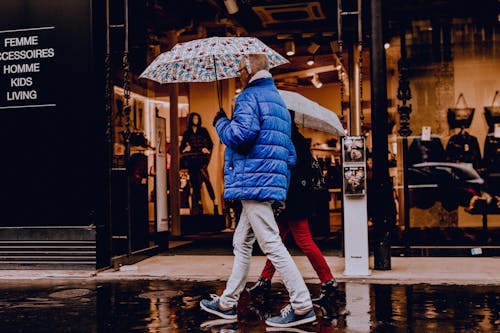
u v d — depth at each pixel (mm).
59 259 7199
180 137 13711
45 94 7348
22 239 7305
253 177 4379
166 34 10398
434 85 8609
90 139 7246
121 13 7973
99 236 7207
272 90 4559
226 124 4477
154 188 8836
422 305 5121
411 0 8406
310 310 4484
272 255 4480
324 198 10531
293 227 5406
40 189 7328
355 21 9867
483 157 8516
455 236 8352
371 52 6746
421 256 7750
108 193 7316
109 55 7406
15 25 7402
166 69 5156
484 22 8500
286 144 4527
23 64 7387
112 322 4719
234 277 4750
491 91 8555
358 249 6398
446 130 8594
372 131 6754
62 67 7312
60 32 7316
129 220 7582
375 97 6715
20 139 7395
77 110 7281
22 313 5078
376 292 5676
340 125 5945
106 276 6832
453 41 8570
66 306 5328
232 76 5375
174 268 7254
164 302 5426
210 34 11742
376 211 6727
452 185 8492
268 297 5598
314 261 5355
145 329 4484
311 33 10984
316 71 14266
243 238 4742
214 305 4832
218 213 13430
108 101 7336
